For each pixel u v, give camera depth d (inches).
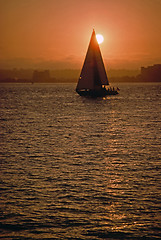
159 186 2263.8
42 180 2412.6
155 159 3061.0
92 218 1788.9
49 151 3452.3
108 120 6387.8
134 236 1612.9
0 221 1754.4
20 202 1993.1
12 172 2615.7
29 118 6835.6
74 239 1596.9
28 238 1604.3
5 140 4163.4
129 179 2429.9
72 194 2127.2
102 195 2103.8
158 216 1798.7
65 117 7003.0
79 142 4003.4
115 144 3853.3
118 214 1830.7
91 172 2623.0
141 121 6176.2
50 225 1717.5
